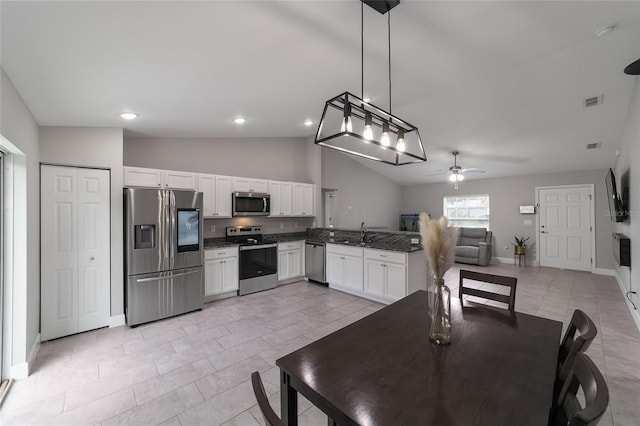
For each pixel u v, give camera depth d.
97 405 2.01
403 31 1.97
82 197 3.17
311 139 6.09
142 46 1.74
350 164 7.54
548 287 5.00
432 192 8.75
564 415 1.04
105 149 3.32
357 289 4.44
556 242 6.60
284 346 2.86
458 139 5.29
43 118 2.74
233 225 5.01
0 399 2.05
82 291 3.17
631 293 3.74
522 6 1.84
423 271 4.20
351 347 1.38
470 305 1.99
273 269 4.91
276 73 2.39
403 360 1.25
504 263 7.23
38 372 2.40
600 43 2.52
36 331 2.77
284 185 5.38
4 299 2.33
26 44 1.59
